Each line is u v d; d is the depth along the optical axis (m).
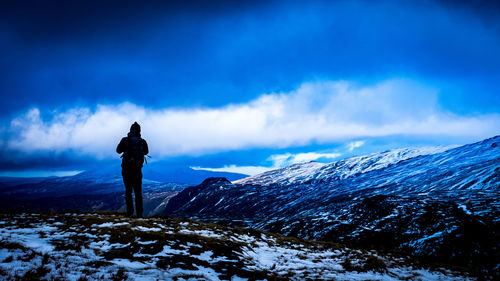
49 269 6.20
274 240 15.09
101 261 7.39
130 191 13.98
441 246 30.30
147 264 7.73
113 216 13.52
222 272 8.28
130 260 7.86
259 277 8.44
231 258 9.75
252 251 11.80
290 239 16.11
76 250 7.93
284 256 12.16
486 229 35.03
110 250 8.44
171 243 9.76
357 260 13.12
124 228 10.76
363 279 10.48
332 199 100.19
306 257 12.57
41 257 6.91
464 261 26.42
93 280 6.08
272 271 9.57
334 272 10.80
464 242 31.00
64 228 10.13
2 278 5.34
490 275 16.20
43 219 11.58
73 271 6.41
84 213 14.14
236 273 8.37
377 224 40.84
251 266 9.52
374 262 12.96
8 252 6.86
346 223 44.91
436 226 36.88
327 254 13.96
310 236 43.97
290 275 9.47
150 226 11.98
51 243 8.27
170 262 8.09
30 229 9.70
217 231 13.52
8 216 11.77
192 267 8.06
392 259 15.18
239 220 88.31
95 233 9.83
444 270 15.42
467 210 45.09
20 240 8.04
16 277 5.52
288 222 59.88
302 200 112.69
